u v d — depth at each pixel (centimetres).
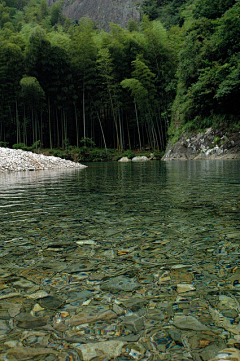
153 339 64
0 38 2333
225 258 113
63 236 153
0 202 285
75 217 203
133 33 2719
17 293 88
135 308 77
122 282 94
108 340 64
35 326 70
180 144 1734
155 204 246
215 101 1499
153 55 2477
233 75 1320
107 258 117
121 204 253
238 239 138
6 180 584
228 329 67
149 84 2311
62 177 645
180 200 262
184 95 1770
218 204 236
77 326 70
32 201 287
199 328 67
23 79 2117
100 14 6844
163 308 77
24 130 2383
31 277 100
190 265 107
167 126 2527
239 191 311
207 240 138
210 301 80
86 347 61
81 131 2688
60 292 88
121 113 2598
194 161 1324
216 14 1781
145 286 91
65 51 2430
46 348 62
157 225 171
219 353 58
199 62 1617
